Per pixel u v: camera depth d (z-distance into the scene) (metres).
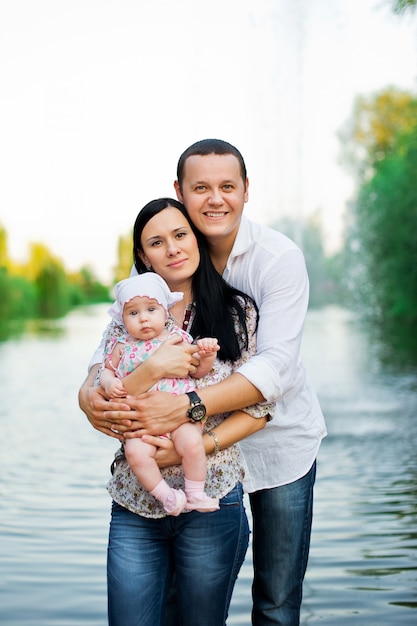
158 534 3.23
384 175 37.81
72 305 72.62
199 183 3.41
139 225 3.43
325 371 18.88
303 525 3.80
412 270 36.28
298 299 3.51
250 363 3.30
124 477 3.26
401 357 21.98
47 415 12.92
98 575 5.23
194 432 3.17
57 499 7.27
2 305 51.44
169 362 3.19
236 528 3.25
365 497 7.24
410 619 4.53
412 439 10.23
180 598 3.21
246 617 4.60
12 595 4.89
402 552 5.67
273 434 3.74
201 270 3.44
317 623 4.49
